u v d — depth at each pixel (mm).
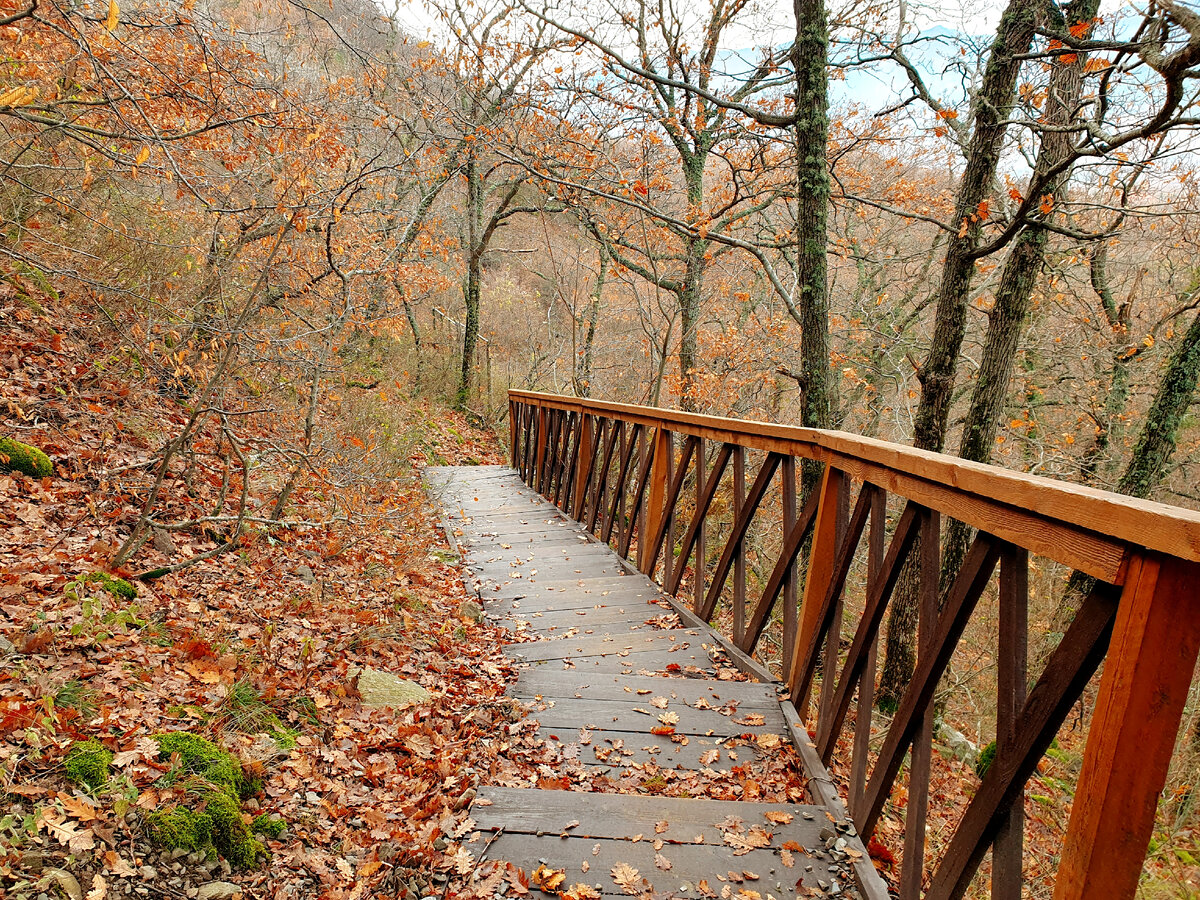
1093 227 10531
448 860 2166
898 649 6605
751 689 3404
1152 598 1249
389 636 3834
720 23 9906
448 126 9672
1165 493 10656
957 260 6203
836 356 12383
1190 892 4168
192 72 4922
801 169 6305
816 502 3283
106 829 1808
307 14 7578
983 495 1893
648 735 3074
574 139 9273
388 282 7141
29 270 5102
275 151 4691
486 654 4102
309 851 2137
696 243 10867
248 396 6094
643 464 5863
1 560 3033
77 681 2377
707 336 12445
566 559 6066
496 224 13359
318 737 2719
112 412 4828
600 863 2186
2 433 4043
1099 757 1309
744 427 4035
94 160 4562
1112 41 3967
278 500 4512
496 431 13586
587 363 13773
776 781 2754
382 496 6238
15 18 3102
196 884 1831
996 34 5805
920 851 2027
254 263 5484
